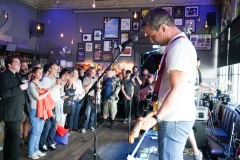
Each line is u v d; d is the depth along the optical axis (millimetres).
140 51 9953
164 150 1423
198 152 2939
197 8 9539
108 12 10406
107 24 10406
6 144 3326
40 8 11008
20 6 9969
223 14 8242
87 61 10617
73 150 4336
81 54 10672
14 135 3273
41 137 4121
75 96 5156
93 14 10562
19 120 3246
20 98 3240
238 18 5188
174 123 1393
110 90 6094
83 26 10664
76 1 10672
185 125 1401
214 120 5828
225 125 4867
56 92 4375
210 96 6359
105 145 4645
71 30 10781
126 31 10227
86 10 10523
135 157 3645
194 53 1354
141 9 10070
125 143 4750
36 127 3781
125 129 6066
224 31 7359
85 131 5715
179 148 1418
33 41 10844
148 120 1240
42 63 10578
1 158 3783
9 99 3158
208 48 9492
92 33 10562
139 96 2164
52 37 10953
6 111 3139
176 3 9695
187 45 1318
